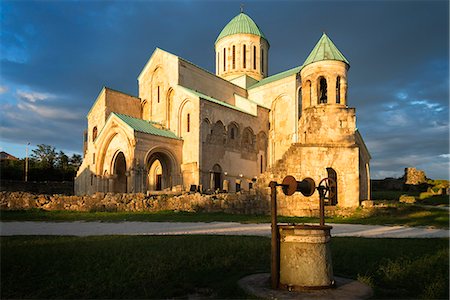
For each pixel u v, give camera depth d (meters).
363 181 37.97
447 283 9.16
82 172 50.28
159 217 25.58
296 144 30.69
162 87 50.12
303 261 8.78
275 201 9.26
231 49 63.19
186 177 43.16
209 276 9.85
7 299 8.14
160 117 50.03
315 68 33.03
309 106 33.19
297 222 24.14
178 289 8.68
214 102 45.53
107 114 48.91
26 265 10.45
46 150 80.25
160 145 42.28
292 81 53.78
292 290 8.66
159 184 48.75
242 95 59.53
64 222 22.89
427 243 14.42
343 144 31.11
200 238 15.16
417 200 39.03
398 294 8.52
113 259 11.18
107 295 8.27
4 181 52.16
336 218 27.31
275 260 8.94
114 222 23.06
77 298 8.18
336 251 12.70
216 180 45.59
